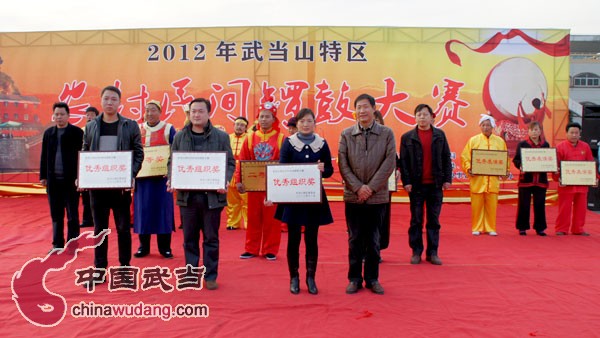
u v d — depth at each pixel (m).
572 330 3.15
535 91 9.80
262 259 5.17
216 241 4.08
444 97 9.81
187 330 3.09
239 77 9.88
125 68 9.99
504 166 6.67
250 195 5.23
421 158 5.00
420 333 3.08
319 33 9.80
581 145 7.04
